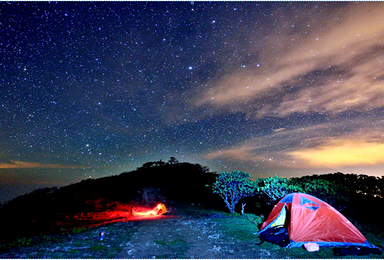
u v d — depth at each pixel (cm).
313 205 803
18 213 1535
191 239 870
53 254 652
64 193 2273
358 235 718
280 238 795
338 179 1173
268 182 1321
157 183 2848
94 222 1321
